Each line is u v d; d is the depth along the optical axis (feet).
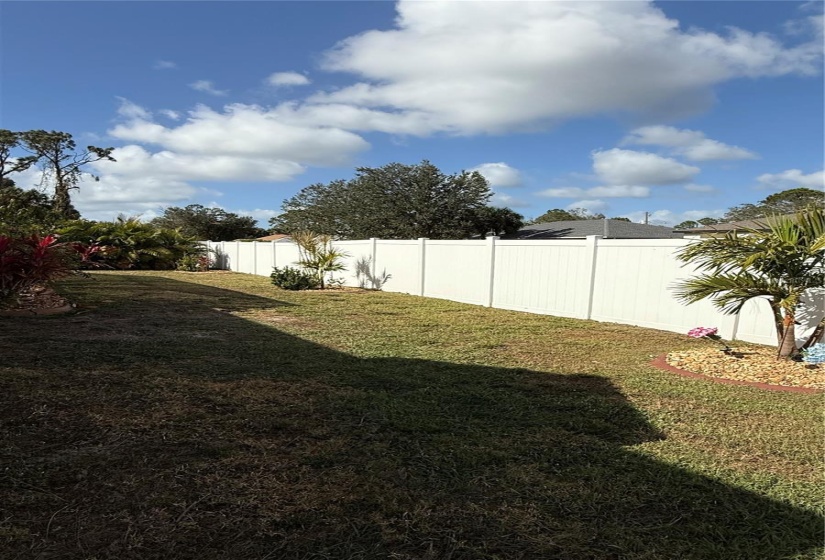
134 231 86.69
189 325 26.76
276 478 9.61
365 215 113.29
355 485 9.41
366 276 53.88
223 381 15.93
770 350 22.33
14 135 152.35
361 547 7.55
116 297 38.70
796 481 9.95
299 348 21.48
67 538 7.52
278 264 71.05
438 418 13.05
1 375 15.40
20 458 10.00
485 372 18.20
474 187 110.42
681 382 17.35
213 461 10.24
